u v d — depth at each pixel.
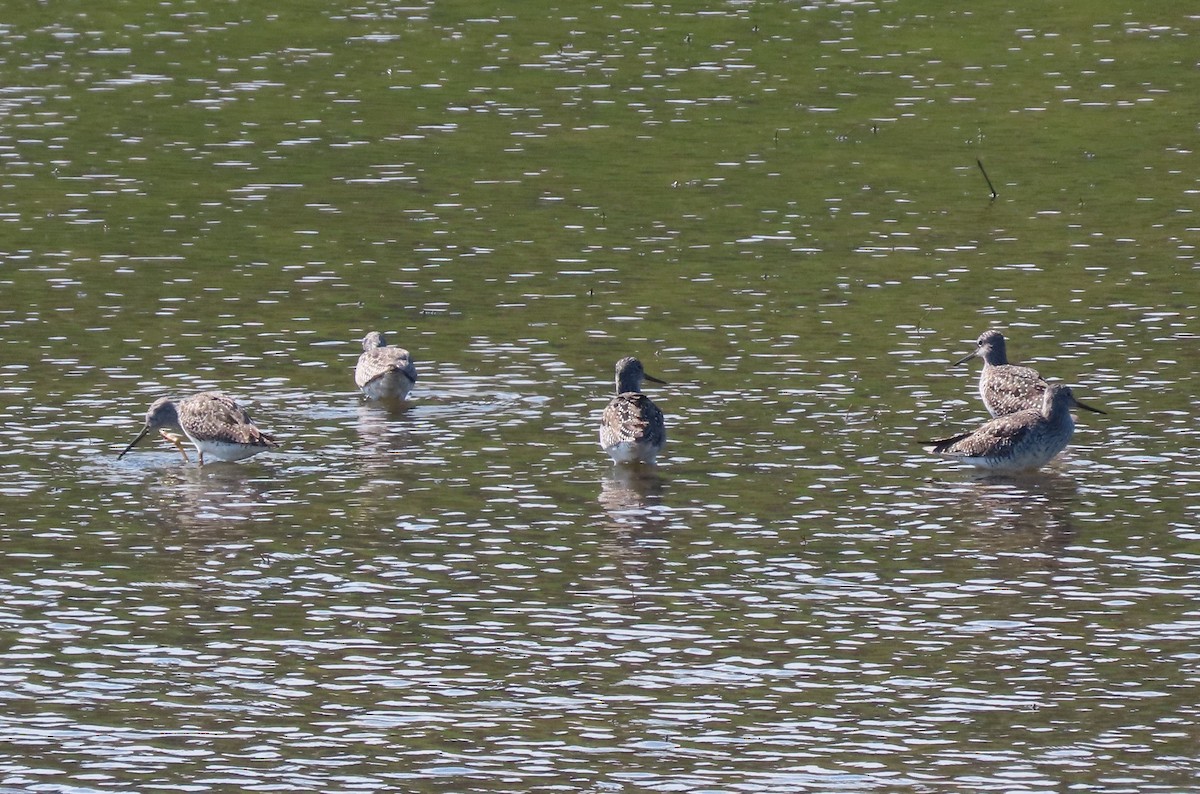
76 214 42.84
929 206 44.09
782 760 18.56
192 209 43.50
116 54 61.19
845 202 44.56
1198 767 18.34
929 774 18.25
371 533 24.62
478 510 25.44
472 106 54.94
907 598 22.45
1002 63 60.25
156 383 31.02
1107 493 25.94
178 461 27.56
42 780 18.14
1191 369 31.41
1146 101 55.25
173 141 50.47
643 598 22.52
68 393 30.45
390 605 22.34
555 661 20.84
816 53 61.69
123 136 50.91
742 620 21.88
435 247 40.28
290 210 43.53
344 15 67.38
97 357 32.38
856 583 22.91
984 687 20.14
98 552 23.91
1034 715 19.48
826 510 25.39
